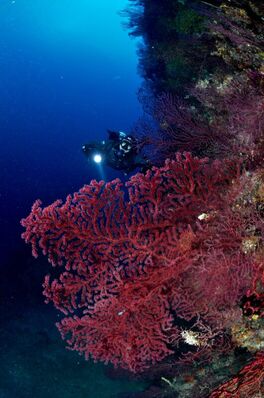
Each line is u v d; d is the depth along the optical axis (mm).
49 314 12375
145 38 10633
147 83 10875
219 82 4621
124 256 3162
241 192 3264
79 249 3090
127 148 6668
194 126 4875
